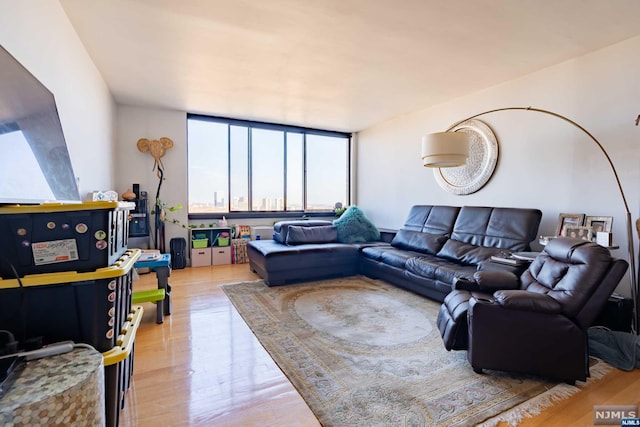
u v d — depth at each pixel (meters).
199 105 4.39
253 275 4.24
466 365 1.95
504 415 1.49
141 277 4.07
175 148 4.68
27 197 1.16
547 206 3.09
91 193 2.94
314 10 2.15
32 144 1.29
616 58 2.59
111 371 1.18
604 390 1.70
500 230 3.18
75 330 1.14
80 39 2.54
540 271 2.17
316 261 3.95
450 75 3.29
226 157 5.20
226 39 2.55
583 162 2.81
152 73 3.26
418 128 4.66
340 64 3.03
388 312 2.87
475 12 2.16
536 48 2.69
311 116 5.00
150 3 2.08
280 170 5.69
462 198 4.00
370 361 1.99
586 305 1.72
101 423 0.95
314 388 1.69
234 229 5.20
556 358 1.73
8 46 1.43
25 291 1.06
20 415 0.72
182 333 2.40
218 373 1.84
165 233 4.65
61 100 2.13
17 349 0.94
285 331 2.44
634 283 2.26
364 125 5.63
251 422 1.43
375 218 5.66
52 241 1.08
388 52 2.77
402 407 1.54
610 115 2.63
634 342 1.97
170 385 1.72
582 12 2.15
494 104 3.58
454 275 2.81
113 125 4.07
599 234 2.46
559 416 1.49
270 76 3.32
